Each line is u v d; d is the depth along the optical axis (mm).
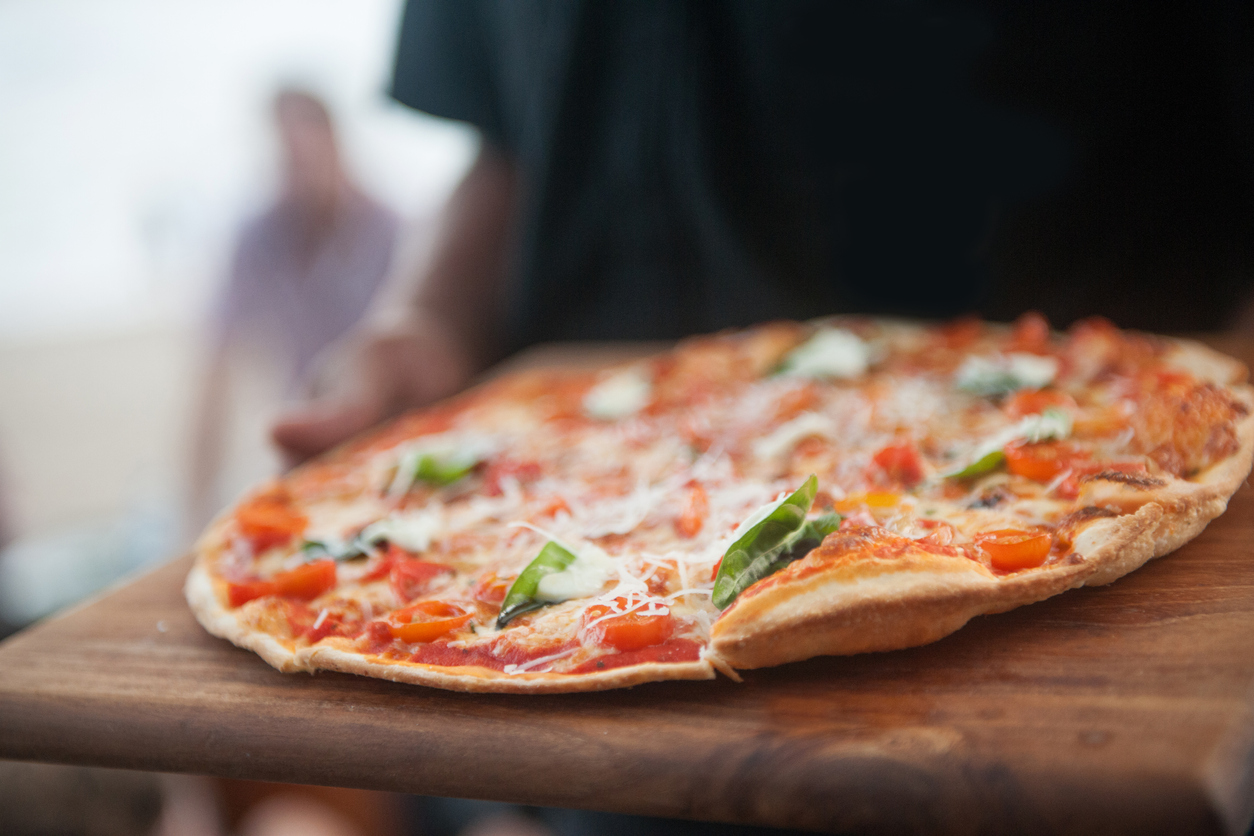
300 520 565
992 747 390
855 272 743
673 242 789
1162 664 410
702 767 405
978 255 715
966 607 431
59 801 680
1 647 501
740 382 695
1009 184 693
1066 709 399
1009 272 711
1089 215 689
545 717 427
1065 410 536
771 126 723
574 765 414
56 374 1723
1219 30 633
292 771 438
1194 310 687
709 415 650
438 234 856
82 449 1741
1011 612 445
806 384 650
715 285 792
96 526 1458
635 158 767
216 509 1171
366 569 519
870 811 390
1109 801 373
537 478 596
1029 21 661
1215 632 420
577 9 739
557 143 776
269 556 545
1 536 1406
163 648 491
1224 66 635
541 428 672
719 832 517
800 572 434
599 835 551
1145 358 609
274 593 506
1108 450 507
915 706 410
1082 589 452
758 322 779
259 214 1200
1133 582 452
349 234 1208
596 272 824
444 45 825
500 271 855
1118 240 689
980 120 684
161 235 1801
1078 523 463
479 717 431
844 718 410
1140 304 694
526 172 811
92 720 460
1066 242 698
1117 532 453
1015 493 495
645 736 415
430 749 427
